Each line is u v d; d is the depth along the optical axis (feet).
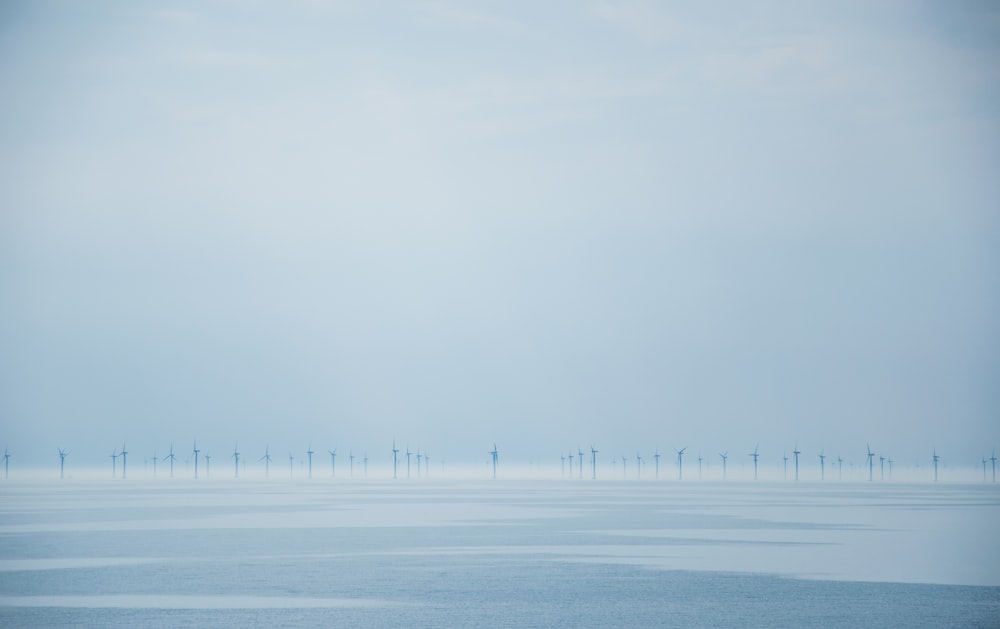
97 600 222.28
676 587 242.78
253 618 201.67
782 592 234.58
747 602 221.25
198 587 240.32
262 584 246.06
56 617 202.59
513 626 195.21
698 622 199.31
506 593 233.55
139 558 296.71
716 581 252.83
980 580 252.83
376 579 254.47
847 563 286.87
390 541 353.10
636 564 286.46
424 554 311.47
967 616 204.44
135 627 192.95
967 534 376.68
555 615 205.98
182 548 325.62
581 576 261.65
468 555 309.63
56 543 342.44
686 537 370.73
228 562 288.71
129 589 237.04
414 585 245.04
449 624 196.54
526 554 312.29
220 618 201.57
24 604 217.36
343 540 355.15
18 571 268.62
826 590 237.66
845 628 193.57
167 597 225.97
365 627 193.16
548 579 255.91
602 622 198.90
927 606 215.92
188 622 197.47
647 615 206.28
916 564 284.61
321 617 202.69
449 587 242.37
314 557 301.22
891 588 240.53
